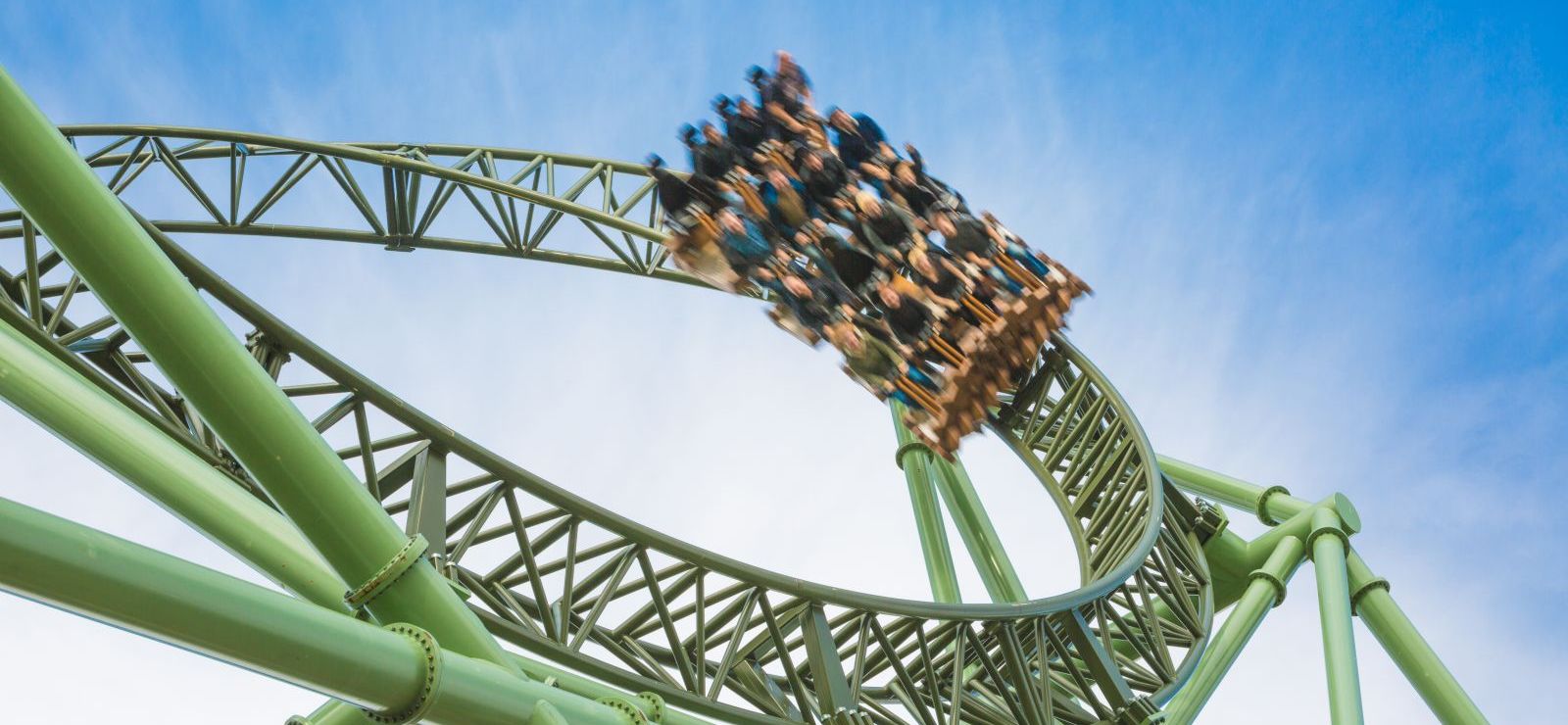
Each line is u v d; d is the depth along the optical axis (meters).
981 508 27.45
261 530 12.90
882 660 20.88
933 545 26.39
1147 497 25.16
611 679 16.08
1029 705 19.50
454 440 15.77
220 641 9.63
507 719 11.69
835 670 17.81
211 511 12.76
